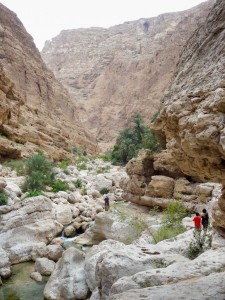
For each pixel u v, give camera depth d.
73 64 135.75
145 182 18.62
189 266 8.30
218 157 5.22
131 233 14.91
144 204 18.12
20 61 58.91
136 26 144.50
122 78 105.31
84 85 121.00
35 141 38.69
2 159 30.52
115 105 99.06
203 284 6.95
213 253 9.06
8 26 63.16
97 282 9.64
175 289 6.75
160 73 87.31
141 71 95.94
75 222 19.80
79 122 74.06
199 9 102.00
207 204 15.05
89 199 25.27
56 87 69.88
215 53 5.22
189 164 6.31
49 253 14.49
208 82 5.09
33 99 57.50
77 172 35.59
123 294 6.58
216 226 10.32
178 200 16.22
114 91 104.69
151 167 19.11
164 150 18.66
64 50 146.50
